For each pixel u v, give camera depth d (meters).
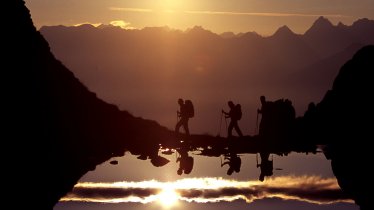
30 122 56.06
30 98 58.91
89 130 71.50
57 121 63.88
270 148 65.81
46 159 53.09
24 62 62.19
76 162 57.12
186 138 69.62
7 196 37.16
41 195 39.88
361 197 41.44
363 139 61.16
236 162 58.31
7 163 44.62
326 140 68.81
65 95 71.12
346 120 67.56
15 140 49.97
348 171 50.72
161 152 66.06
